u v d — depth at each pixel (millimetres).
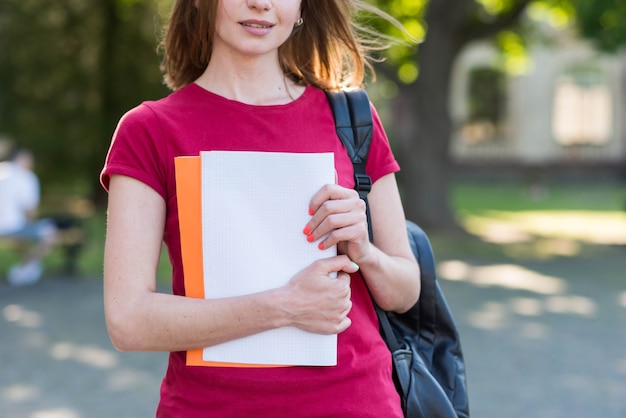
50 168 22453
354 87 2244
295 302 1840
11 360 7141
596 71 32438
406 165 17188
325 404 1884
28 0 21219
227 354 1865
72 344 7750
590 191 28750
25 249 12633
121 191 1910
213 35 2025
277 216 1878
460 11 16297
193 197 1885
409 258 2160
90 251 14242
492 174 32906
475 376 6699
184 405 1896
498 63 23125
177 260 1942
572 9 16250
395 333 2271
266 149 1968
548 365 7055
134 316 1836
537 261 13438
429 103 16688
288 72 2223
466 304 9812
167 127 1941
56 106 21891
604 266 12930
